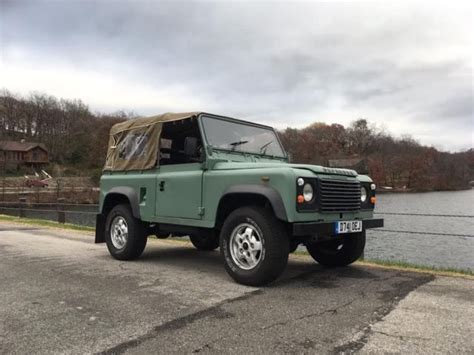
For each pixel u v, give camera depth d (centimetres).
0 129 10144
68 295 455
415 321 360
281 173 459
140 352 304
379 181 6962
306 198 461
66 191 4616
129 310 400
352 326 350
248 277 483
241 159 588
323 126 9206
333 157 6612
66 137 9819
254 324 357
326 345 312
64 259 689
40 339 330
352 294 449
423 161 7388
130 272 579
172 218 588
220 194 521
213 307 406
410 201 4438
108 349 310
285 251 473
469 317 370
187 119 590
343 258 588
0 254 741
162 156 635
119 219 690
